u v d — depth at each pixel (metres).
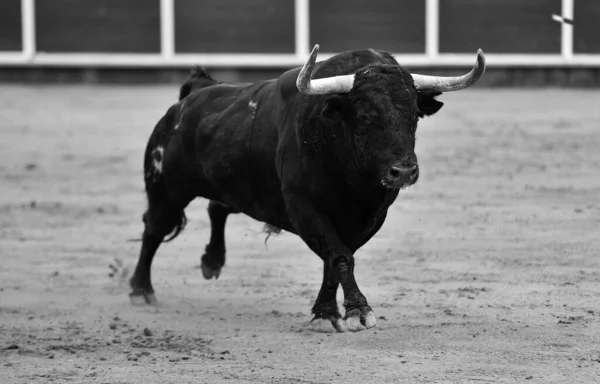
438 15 46.72
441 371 11.45
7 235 20.95
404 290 15.84
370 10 46.75
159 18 47.12
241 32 46.94
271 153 13.25
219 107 14.46
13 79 47.84
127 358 12.29
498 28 46.84
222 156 13.95
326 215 12.55
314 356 12.23
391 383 11.05
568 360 11.78
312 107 12.41
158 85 46.94
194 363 12.04
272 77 47.06
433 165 28.78
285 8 46.78
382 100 11.45
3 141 33.06
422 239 19.83
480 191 24.97
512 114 38.19
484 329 13.29
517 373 11.31
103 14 47.25
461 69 46.94
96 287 16.62
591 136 33.22
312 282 16.77
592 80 47.12
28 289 16.41
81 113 38.34
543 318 13.84
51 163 29.64
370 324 11.77
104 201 24.59
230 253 19.12
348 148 11.91
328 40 46.81
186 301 15.62
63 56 47.47
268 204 13.61
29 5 47.31
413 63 46.66
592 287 15.73
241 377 11.38
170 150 14.98
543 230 20.47
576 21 46.75
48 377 11.55
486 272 16.98
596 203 23.31
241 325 13.98
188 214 22.94
